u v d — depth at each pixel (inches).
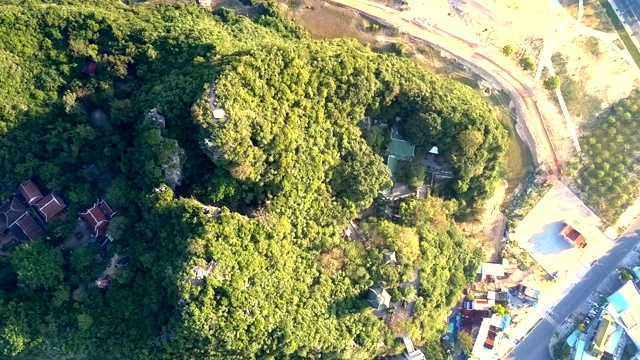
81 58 2728.8
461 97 3107.8
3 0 2753.4
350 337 2738.7
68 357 2465.6
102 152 2694.4
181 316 2349.9
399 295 2891.2
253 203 2662.4
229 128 2417.6
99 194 2748.5
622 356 3253.0
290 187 2664.9
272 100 2583.7
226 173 2561.5
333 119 2807.6
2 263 2615.7
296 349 2549.2
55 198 2687.0
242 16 3203.7
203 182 2605.8
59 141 2628.0
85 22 2736.2
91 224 2689.5
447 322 3280.0
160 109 2536.9
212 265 2386.8
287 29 3297.2
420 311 2957.7
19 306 2475.4
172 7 3120.1
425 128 2972.4
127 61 2758.4
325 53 2797.7
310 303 2645.2
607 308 3257.9
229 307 2377.0
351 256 2851.9
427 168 3164.4
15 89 2586.1
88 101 2731.3
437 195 3208.7
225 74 2480.3
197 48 2785.4
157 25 2888.8
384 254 2878.9
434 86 3063.5
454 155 3048.7
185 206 2492.6
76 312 2503.7
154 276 2501.2
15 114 2559.1
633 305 3262.8
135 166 2618.1
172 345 2406.5
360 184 2864.2
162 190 2559.1
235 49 2807.6
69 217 2696.9
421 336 3029.0
